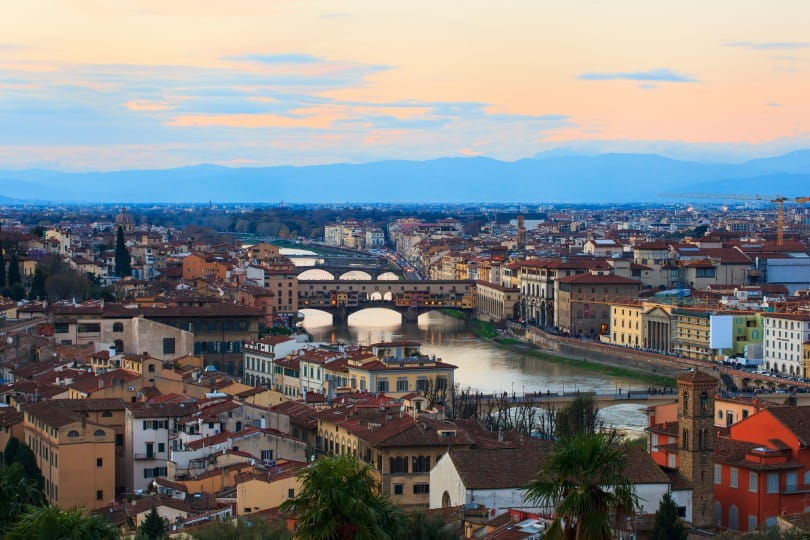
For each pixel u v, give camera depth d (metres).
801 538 130.50
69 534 138.50
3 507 150.75
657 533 190.00
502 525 183.25
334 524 120.31
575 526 114.19
